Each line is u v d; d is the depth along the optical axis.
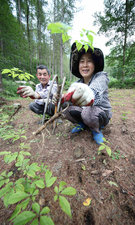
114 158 1.45
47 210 0.61
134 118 2.87
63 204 0.63
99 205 0.97
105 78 1.51
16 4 13.02
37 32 13.41
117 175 1.23
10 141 1.97
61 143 1.83
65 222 0.87
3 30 6.57
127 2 10.01
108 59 13.27
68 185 1.14
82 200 1.01
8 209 0.97
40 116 3.10
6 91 6.16
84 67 1.63
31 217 0.59
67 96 1.00
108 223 0.86
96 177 1.22
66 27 0.51
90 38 0.67
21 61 8.57
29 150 1.71
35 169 0.95
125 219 0.87
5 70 1.30
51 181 0.77
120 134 2.04
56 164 1.41
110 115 1.95
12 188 0.81
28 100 5.71
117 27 11.28
